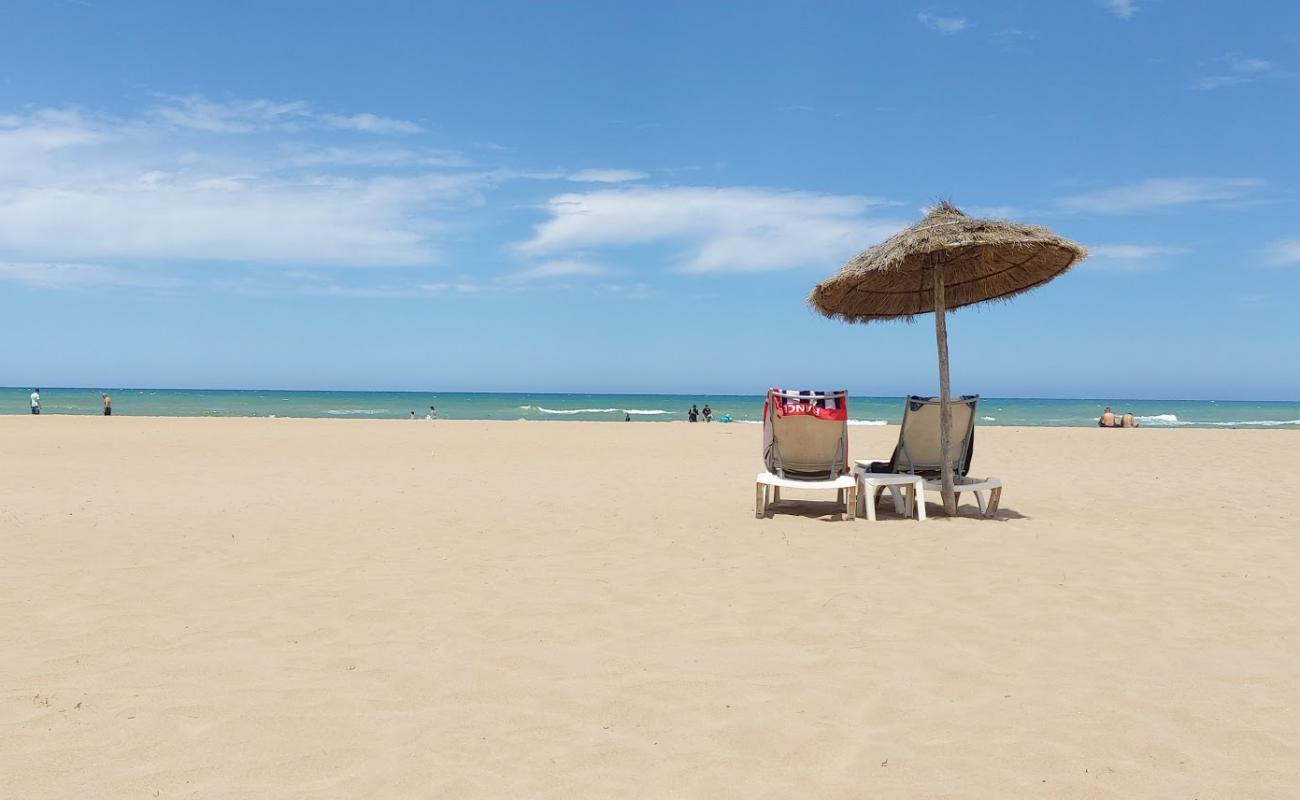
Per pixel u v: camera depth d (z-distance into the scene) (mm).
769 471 8867
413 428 26172
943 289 8750
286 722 3512
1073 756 3227
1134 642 4570
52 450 16625
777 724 3510
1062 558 6621
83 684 3926
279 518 8625
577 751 3268
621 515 8836
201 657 4309
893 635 4684
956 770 3113
